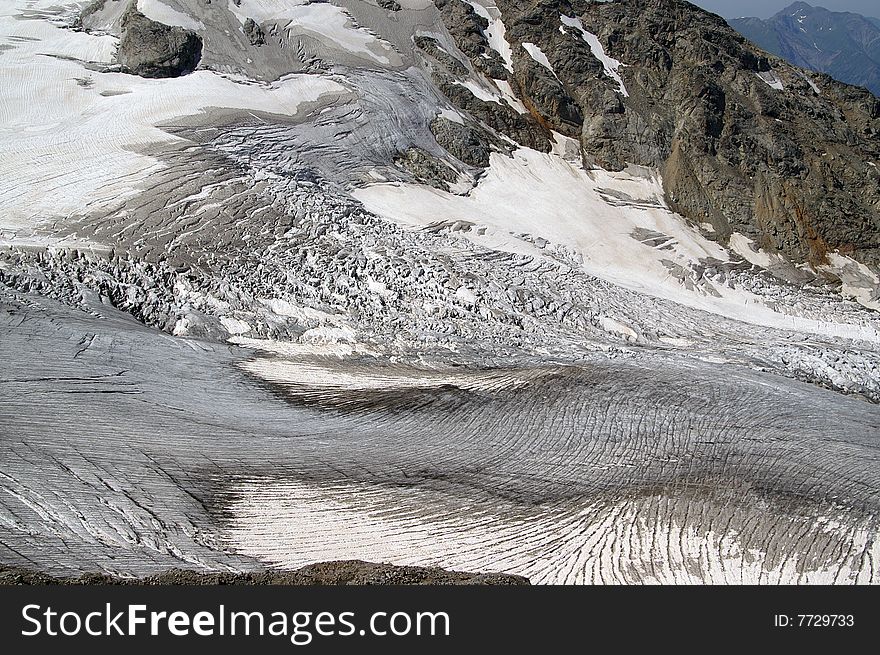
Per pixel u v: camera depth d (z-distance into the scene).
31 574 11.37
